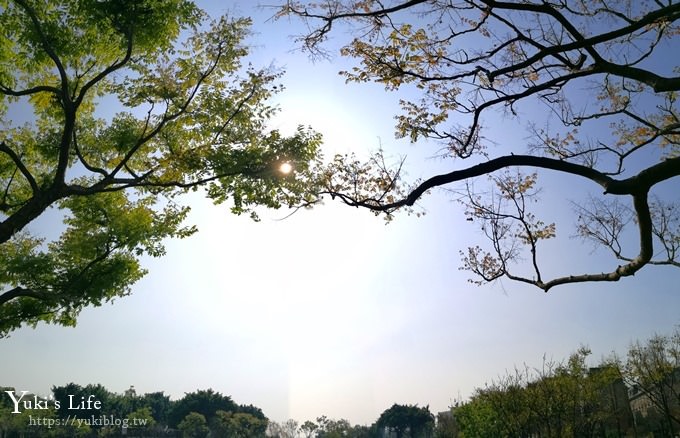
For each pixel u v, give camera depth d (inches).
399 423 3636.8
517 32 266.2
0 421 2247.8
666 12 220.1
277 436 3329.2
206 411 3284.9
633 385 1075.3
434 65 294.0
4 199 519.8
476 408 1186.6
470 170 218.7
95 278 593.6
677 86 215.9
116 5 424.2
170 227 606.2
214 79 535.5
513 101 276.2
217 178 498.9
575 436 1015.6
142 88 507.8
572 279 293.3
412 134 300.7
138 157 555.5
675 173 189.6
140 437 2819.9
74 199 594.6
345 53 307.3
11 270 580.1
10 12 440.5
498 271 350.9
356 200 284.7
